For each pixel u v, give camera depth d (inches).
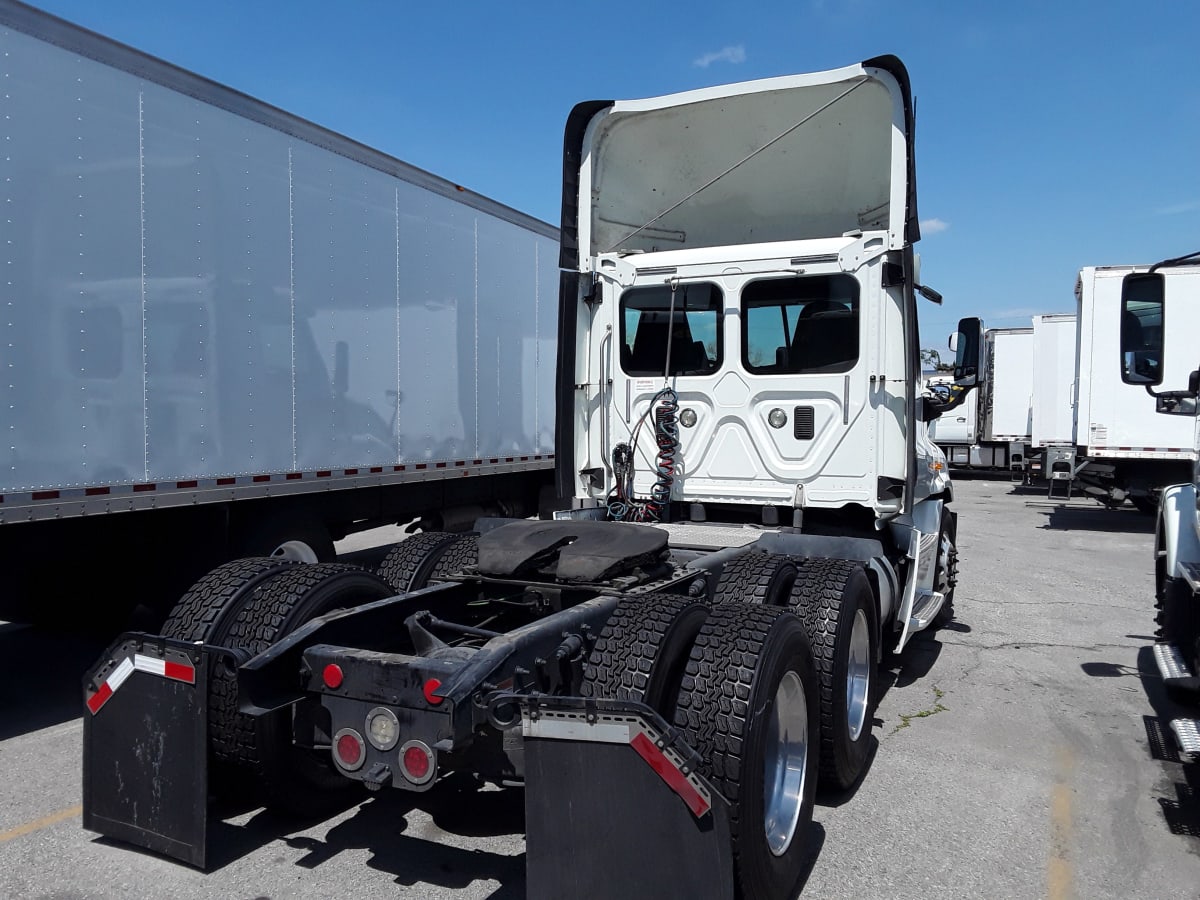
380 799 164.4
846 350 210.5
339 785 155.2
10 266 182.4
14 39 182.5
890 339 207.0
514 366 374.9
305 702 132.3
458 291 335.0
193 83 223.3
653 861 103.9
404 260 304.3
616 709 104.7
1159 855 145.3
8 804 160.7
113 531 219.3
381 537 499.8
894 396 206.8
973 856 144.4
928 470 252.8
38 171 187.5
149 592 231.0
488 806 162.1
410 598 154.9
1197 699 225.0
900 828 154.5
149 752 130.3
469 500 368.2
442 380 327.0
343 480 278.4
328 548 286.7
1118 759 187.8
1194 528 212.5
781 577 169.0
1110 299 558.3
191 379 224.4
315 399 265.7
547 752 107.3
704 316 222.5
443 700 112.2
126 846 144.4
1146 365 176.7
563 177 231.0
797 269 211.3
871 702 182.7
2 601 222.4
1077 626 312.8
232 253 235.6
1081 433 569.3
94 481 200.5
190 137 222.5
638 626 130.5
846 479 209.8
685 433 223.9
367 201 285.7
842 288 210.1
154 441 214.8
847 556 192.4
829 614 162.4
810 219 242.4
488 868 138.5
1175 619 211.0
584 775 106.0
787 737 137.8
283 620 140.3
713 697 119.2
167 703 129.1
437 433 324.8
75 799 163.0
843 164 229.6
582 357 235.9
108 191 202.2
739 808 115.2
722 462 220.7
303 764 144.9
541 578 157.3
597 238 239.5
